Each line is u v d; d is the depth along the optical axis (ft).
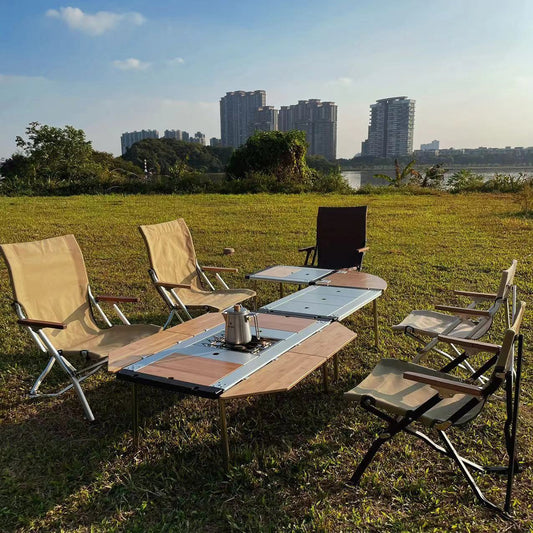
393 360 9.30
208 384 7.91
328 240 18.71
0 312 16.63
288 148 67.46
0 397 11.09
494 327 14.71
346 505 7.62
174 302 14.10
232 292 14.98
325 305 12.16
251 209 42.24
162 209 42.68
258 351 9.29
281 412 10.36
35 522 7.37
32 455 9.00
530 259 23.18
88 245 27.63
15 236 29.50
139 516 7.47
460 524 7.15
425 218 36.52
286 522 7.28
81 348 10.78
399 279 20.18
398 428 7.74
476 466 8.14
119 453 9.05
